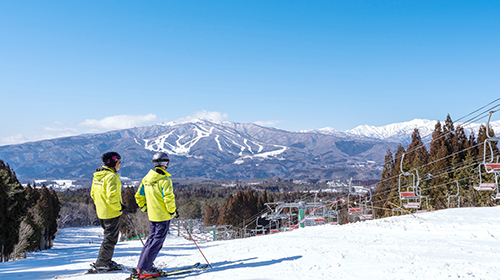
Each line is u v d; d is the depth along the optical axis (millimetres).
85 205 169875
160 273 5203
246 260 6340
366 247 7172
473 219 10883
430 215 12633
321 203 38625
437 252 6402
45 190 74750
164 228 5227
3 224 36375
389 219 12602
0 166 47688
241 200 100312
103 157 5738
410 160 59500
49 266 6703
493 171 16000
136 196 5512
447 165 49906
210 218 115938
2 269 6480
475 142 50969
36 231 53625
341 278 4613
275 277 4785
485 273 4648
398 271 4891
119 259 7148
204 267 5738
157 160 5309
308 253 6648
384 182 65875
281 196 168000
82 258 8438
